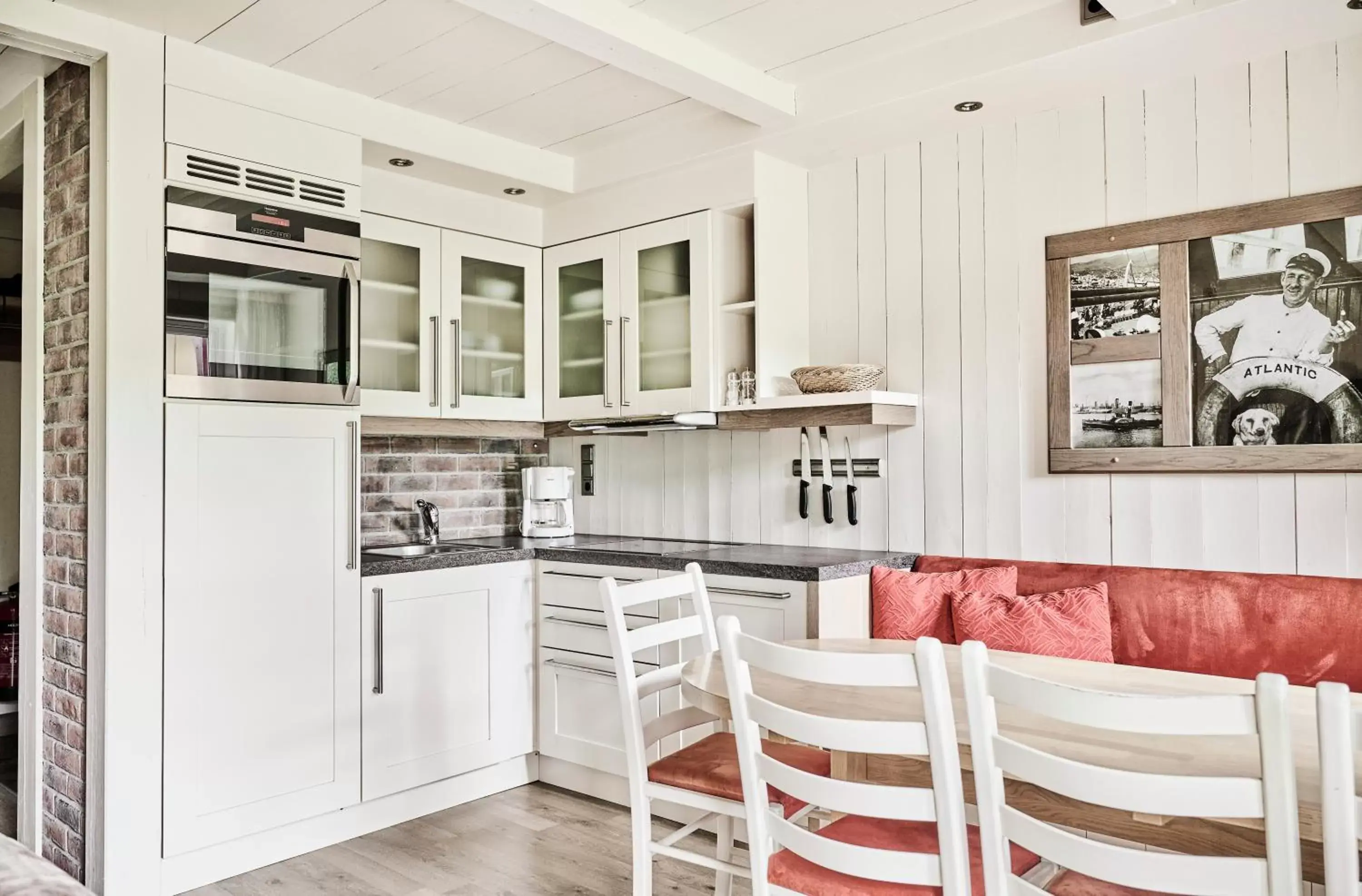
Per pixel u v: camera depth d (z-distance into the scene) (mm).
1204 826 1488
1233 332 2658
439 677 3393
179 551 2721
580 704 3545
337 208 3121
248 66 2902
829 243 3570
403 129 3293
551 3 2387
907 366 3357
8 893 1242
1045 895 1370
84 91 2723
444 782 3430
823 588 2898
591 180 3773
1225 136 2701
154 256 2684
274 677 2934
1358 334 2453
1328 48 2539
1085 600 2715
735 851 3055
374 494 3805
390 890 2758
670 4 2568
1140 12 2354
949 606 2910
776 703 1858
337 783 3088
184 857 2740
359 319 3182
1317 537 2531
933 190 3299
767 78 3039
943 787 1455
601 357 3875
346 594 3123
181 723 2721
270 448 2938
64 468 2801
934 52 2828
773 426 3402
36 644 2914
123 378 2617
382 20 2650
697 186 3543
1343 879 1131
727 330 3543
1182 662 2607
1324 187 2539
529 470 4148
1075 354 2955
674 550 3520
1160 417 2779
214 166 2816
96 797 2623
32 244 2922
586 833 3193
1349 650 2359
